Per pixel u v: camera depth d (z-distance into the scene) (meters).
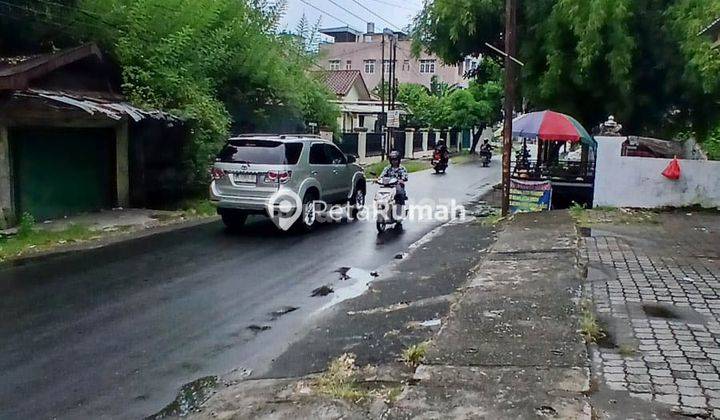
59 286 7.48
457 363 4.71
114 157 13.75
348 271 8.46
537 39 16.25
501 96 43.44
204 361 5.16
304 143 11.92
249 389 4.56
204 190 15.26
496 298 6.47
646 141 18.72
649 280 7.19
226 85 17.05
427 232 11.79
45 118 11.47
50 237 10.40
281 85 18.41
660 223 11.34
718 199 12.69
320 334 5.83
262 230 11.88
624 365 4.62
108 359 5.18
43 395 4.48
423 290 7.37
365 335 5.76
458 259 9.11
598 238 9.89
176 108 14.20
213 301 6.93
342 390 4.40
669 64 15.31
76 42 13.38
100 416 4.17
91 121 12.59
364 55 64.94
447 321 5.74
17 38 12.99
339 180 13.27
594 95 15.91
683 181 12.82
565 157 26.22
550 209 13.76
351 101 42.31
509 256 8.69
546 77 15.83
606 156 13.30
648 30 15.33
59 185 12.30
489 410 3.90
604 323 5.64
